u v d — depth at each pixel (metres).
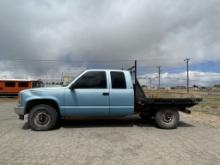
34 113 8.31
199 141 6.98
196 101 9.05
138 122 10.23
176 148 6.21
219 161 5.22
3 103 26.53
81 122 10.07
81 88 8.59
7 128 8.79
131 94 8.80
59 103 8.45
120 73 8.88
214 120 11.62
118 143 6.66
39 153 5.69
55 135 7.61
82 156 5.50
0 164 4.93
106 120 10.70
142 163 5.05
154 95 10.08
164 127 8.90
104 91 8.63
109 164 4.98
